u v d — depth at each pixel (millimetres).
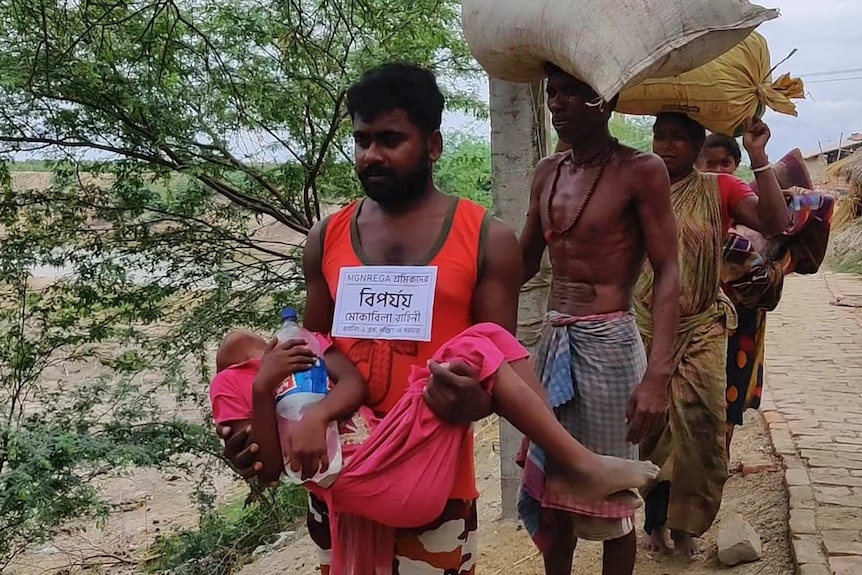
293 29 7781
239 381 2320
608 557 3268
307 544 6480
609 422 3152
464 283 2311
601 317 3158
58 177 7996
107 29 7516
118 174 8039
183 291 8562
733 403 4453
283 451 2186
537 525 3320
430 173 2414
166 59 7668
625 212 3096
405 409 2176
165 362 8391
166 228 8422
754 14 2689
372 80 2297
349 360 2359
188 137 7945
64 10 7285
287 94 7941
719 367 3908
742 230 4715
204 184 8461
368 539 2316
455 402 2127
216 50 7668
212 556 7473
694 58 2717
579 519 3129
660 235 3045
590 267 3170
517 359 2227
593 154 3139
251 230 9461
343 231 2492
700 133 3799
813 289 14281
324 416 2176
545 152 4598
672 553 4145
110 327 8094
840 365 8250
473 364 2143
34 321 8516
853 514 4262
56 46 7406
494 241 2342
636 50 2631
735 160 4680
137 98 7457
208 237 8500
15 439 6434
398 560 2359
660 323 3029
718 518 4562
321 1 8078
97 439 7016
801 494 4520
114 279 8070
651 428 3053
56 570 8531
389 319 2318
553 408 3201
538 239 3434
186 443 7531
